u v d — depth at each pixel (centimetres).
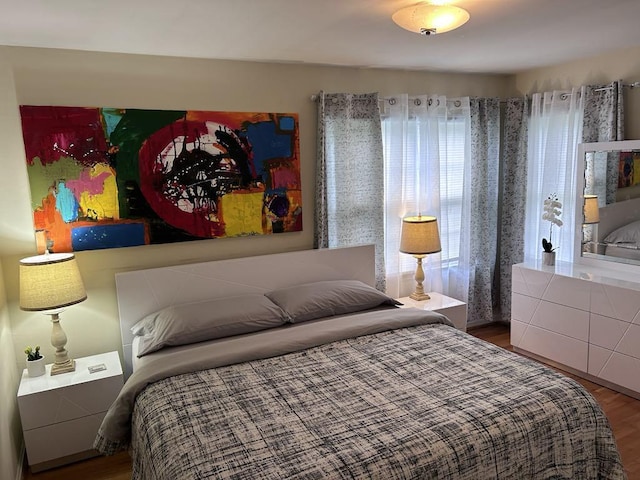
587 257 364
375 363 230
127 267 304
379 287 384
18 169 271
